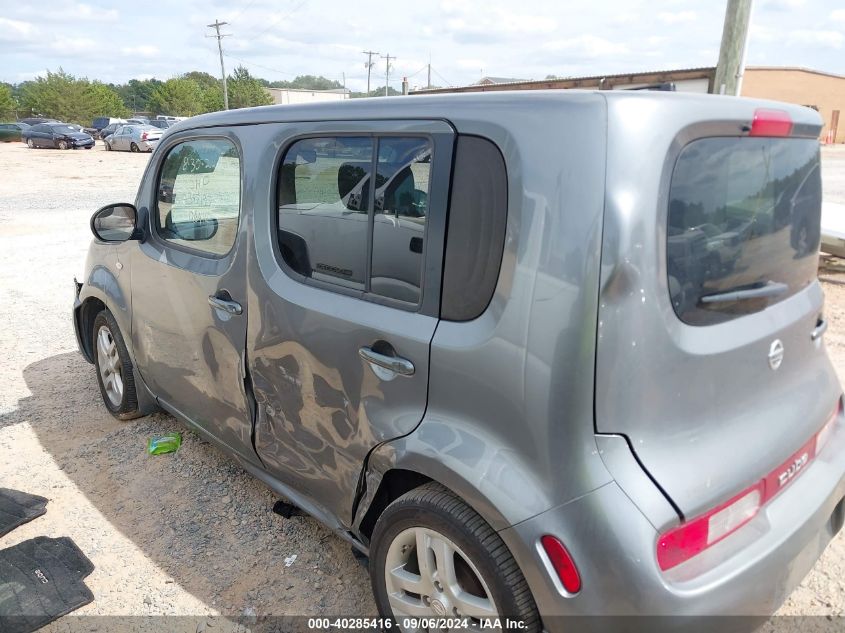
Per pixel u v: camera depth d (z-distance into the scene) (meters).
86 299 4.28
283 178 2.59
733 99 1.95
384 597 2.29
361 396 2.26
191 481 3.55
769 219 2.03
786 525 1.93
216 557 2.93
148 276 3.47
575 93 1.78
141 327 3.64
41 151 36.22
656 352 1.69
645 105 1.69
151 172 3.54
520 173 1.79
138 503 3.35
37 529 3.14
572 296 1.67
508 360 1.80
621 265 1.62
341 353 2.30
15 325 6.46
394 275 2.17
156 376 3.67
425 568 2.09
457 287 1.97
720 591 1.71
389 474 2.24
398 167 2.14
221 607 2.64
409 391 2.09
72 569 2.83
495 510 1.81
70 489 3.49
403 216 2.12
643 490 1.67
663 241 1.69
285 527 3.14
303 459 2.64
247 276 2.73
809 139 2.24
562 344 1.69
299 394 2.54
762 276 2.00
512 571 1.84
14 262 9.32
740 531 1.86
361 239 2.28
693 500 1.70
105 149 38.41
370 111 2.26
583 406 1.68
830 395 2.30
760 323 1.96
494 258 1.86
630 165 1.64
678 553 1.70
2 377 5.09
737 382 1.88
